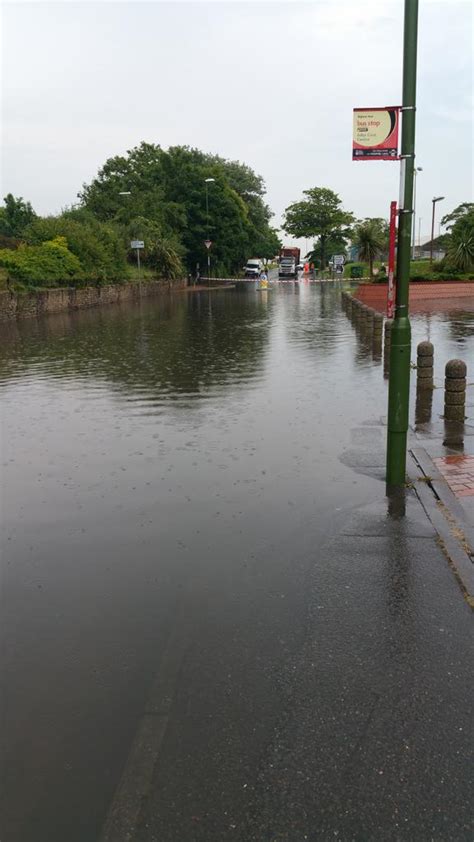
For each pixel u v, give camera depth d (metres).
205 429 8.70
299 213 85.62
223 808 2.62
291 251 80.56
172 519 5.64
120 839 2.51
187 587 4.43
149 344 18.50
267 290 52.22
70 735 3.07
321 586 4.38
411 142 5.41
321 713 3.14
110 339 19.88
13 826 2.59
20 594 4.44
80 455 7.68
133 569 4.73
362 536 5.14
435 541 5.02
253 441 8.04
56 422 9.38
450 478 6.29
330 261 87.62
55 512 5.90
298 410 9.73
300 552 4.91
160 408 10.12
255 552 4.93
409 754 2.86
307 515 5.61
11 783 2.81
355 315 23.31
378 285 36.25
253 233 76.25
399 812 2.57
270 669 3.49
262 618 4.00
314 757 2.86
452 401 8.67
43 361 15.57
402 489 6.09
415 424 8.49
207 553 4.95
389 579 4.45
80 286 34.56
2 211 48.28
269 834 2.49
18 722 3.18
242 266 82.38
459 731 2.99
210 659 3.60
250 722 3.10
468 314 26.78
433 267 44.28
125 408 10.20
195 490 6.34
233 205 64.00
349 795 2.66
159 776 2.79
